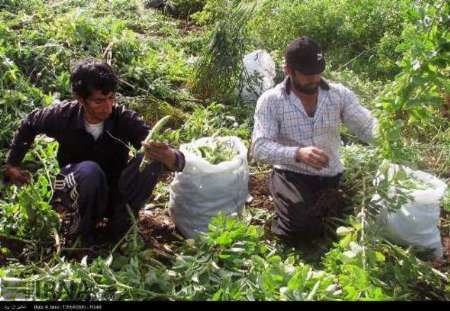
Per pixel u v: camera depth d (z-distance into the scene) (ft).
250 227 11.35
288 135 12.94
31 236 12.39
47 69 18.31
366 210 11.89
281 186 13.09
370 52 22.31
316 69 12.12
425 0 11.61
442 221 14.16
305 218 12.59
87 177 11.61
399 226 12.46
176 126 17.93
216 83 19.15
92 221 12.30
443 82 11.03
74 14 20.85
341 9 23.27
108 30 21.45
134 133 12.16
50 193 12.87
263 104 12.90
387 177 11.77
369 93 18.60
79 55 19.31
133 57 19.92
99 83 11.12
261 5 21.31
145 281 10.75
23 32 19.58
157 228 13.55
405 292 10.85
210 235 11.12
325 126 12.82
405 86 11.03
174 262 11.81
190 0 27.27
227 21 19.08
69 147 12.22
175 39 23.57
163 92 19.06
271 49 22.04
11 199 13.01
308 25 22.58
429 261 12.65
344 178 13.23
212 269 10.82
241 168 13.05
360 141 16.89
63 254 12.09
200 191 12.68
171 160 11.70
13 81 16.72
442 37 10.59
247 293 10.02
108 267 10.67
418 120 11.76
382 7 23.48
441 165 16.17
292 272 10.67
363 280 10.22
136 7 26.43
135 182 11.87
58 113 11.92
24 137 12.14
